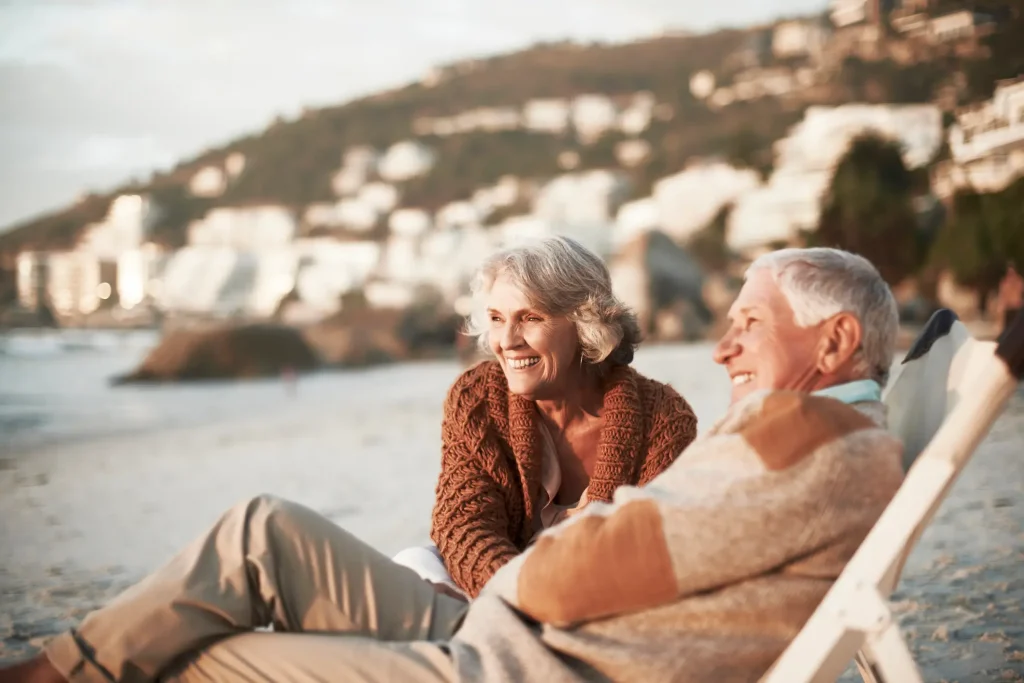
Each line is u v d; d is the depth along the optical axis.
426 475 8.14
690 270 43.25
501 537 2.16
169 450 11.72
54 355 55.91
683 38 190.12
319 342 36.56
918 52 71.31
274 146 176.12
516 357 2.24
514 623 1.67
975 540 4.41
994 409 1.48
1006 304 17.94
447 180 149.12
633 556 1.58
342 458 9.79
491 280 2.27
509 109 168.25
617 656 1.61
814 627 1.48
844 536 1.57
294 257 127.62
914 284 33.91
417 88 195.62
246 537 1.67
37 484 8.86
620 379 2.34
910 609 3.38
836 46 97.06
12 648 3.42
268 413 17.58
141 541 5.77
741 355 1.81
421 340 43.41
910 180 41.19
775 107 126.25
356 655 1.64
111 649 1.58
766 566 1.57
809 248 1.83
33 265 141.12
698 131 131.62
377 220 142.00
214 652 1.65
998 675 2.69
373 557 1.76
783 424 1.59
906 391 1.86
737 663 1.59
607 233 86.38
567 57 192.75
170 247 147.12
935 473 1.48
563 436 2.34
